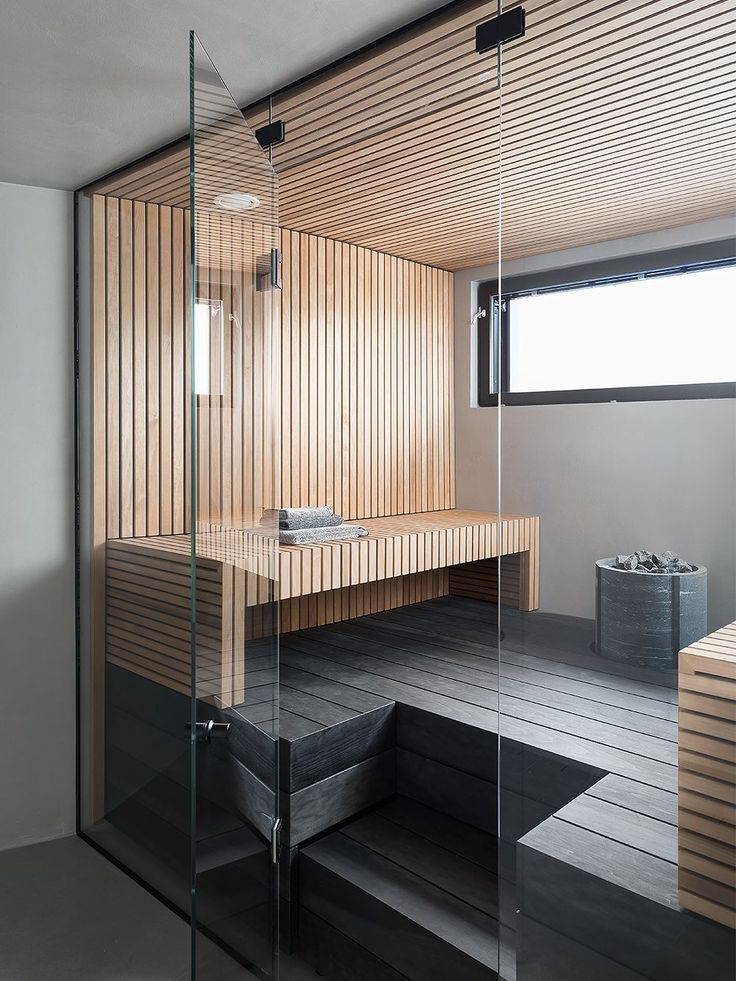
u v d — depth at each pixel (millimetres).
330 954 2154
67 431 2898
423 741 2516
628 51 1520
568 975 1578
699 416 1416
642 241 1502
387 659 3084
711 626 1402
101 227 2809
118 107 2111
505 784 1666
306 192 2613
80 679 2953
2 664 2805
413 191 2609
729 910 1381
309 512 2844
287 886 2246
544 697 1605
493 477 2457
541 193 1646
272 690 2012
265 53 1813
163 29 1690
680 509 1435
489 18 1595
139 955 2219
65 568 2918
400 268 3686
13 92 2002
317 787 2311
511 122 1683
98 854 2826
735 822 1378
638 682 1484
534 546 1635
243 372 1758
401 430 3727
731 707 1380
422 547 2850
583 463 1558
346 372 3467
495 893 2035
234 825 1676
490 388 2314
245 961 1745
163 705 2582
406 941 1936
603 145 1592
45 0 1566
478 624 3641
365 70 1809
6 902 2496
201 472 1466
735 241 1395
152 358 2896
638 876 1479
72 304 2889
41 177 2697
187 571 2457
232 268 1662
